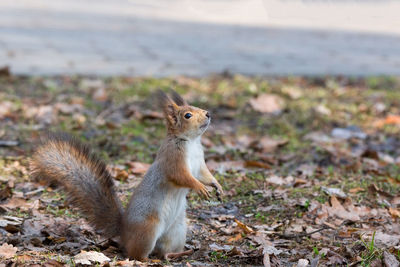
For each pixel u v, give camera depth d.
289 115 13.68
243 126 12.95
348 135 12.63
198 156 7.52
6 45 18.19
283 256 7.25
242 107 14.06
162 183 7.18
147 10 27.98
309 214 8.49
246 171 10.18
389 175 10.05
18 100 13.39
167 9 28.78
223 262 7.09
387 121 13.55
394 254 6.99
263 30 24.16
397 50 20.92
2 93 13.82
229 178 9.84
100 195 7.41
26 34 19.95
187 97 14.23
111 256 7.16
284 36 23.02
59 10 26.03
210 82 15.72
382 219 8.34
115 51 18.50
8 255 6.77
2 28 20.69
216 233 8.05
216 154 10.98
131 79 15.45
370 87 16.05
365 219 8.37
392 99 15.07
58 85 14.76
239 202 9.01
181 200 7.41
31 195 9.03
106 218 7.36
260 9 30.52
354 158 10.99
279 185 9.57
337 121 13.47
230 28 24.23
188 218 8.50
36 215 8.25
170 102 7.38
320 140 12.20
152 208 7.09
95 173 7.54
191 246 7.66
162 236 7.36
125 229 7.18
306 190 9.30
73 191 7.46
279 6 31.75
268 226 8.17
